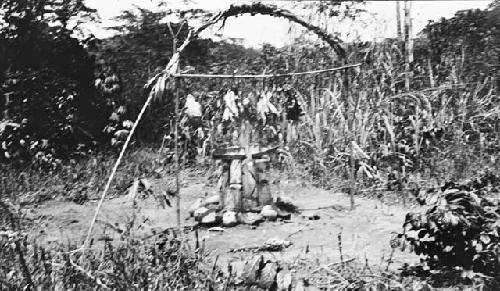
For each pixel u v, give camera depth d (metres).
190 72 10.75
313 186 8.29
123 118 11.76
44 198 8.25
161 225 6.42
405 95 8.68
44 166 9.71
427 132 8.58
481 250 3.90
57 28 12.09
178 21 11.05
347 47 9.63
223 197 6.73
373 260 4.83
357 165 8.40
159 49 13.18
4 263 3.86
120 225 6.52
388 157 8.40
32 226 6.36
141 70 13.17
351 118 8.54
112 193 8.64
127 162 9.98
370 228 5.99
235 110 6.84
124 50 13.42
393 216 6.46
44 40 11.92
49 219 6.95
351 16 9.84
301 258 4.86
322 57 9.95
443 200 4.09
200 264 4.25
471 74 10.56
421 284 3.84
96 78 11.89
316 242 5.55
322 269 4.45
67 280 3.54
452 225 3.88
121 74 13.12
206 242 5.67
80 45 12.23
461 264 4.13
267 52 11.38
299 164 9.02
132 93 12.73
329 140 8.91
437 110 9.30
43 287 3.49
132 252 3.85
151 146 11.06
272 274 3.52
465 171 7.75
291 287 3.51
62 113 11.16
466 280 4.02
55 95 11.26
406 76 9.32
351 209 6.81
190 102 7.98
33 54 11.70
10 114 10.52
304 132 9.43
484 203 4.17
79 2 12.33
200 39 12.59
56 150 10.72
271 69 10.75
